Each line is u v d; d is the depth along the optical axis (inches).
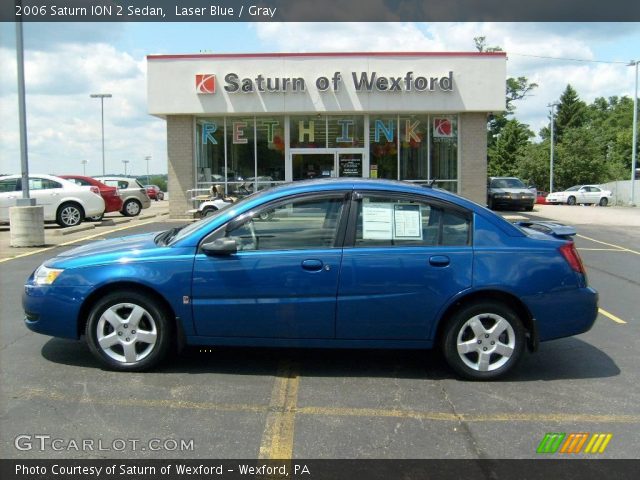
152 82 713.6
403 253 185.3
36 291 191.8
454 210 190.5
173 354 210.2
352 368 200.4
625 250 515.2
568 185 2459.4
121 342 189.9
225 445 144.3
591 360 213.6
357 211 188.7
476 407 169.3
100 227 647.8
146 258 187.2
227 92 712.4
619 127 3700.8
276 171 748.0
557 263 188.5
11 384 180.4
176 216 748.0
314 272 183.9
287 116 740.0
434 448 144.3
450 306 186.2
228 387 181.2
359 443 146.3
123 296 187.9
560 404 172.6
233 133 745.0
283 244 187.8
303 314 185.3
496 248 187.6
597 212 1045.8
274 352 215.6
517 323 188.1
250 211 188.9
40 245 486.3
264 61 709.3
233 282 184.5
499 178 1145.4
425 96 713.6
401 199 190.1
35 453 139.3
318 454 140.6
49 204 661.9
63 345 219.0
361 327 186.5
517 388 184.7
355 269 183.9
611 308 296.4
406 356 213.9
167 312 189.2
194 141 744.3
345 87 711.7
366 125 741.3
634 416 164.9
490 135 2859.3
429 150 745.6
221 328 187.2
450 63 711.1
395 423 157.9
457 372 189.9
